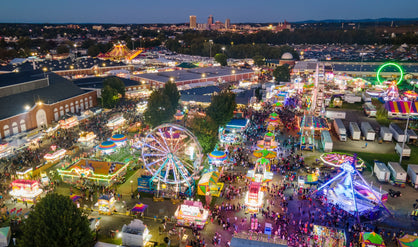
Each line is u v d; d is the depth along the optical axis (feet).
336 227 165.48
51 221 126.62
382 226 169.58
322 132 297.33
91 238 136.67
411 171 216.95
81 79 490.90
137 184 214.28
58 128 313.73
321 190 198.39
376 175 226.58
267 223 161.38
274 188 205.46
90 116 352.69
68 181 213.46
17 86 323.57
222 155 229.04
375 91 493.36
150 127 305.73
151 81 517.14
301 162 241.76
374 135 301.22
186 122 328.70
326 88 521.24
